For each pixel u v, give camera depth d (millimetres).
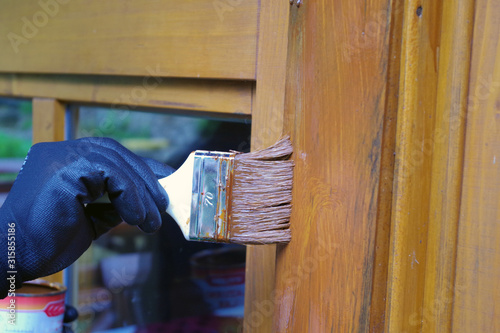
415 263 567
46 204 585
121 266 947
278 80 648
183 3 729
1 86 1032
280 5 644
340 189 568
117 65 801
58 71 882
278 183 594
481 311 552
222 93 714
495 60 541
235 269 798
